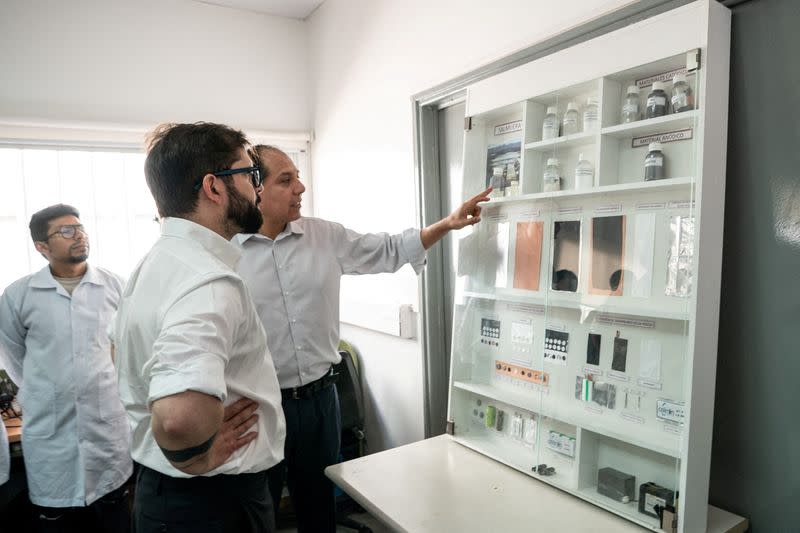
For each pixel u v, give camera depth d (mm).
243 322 985
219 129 1052
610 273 1346
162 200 1042
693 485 1146
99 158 2910
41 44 2664
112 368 2268
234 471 993
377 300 2762
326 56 3170
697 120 1145
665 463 1231
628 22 1389
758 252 1228
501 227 1682
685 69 1210
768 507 1228
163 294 932
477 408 1733
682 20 1169
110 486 2219
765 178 1205
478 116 1748
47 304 2129
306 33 3406
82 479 2143
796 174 1153
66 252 2127
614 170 1372
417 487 1396
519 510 1271
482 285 1744
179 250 976
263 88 3291
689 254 1168
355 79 2879
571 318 1446
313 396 1800
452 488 1387
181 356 797
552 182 1510
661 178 1250
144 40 2916
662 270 1229
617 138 1375
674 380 1204
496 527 1197
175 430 760
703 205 1139
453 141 2309
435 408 2420
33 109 2662
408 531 1183
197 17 3061
